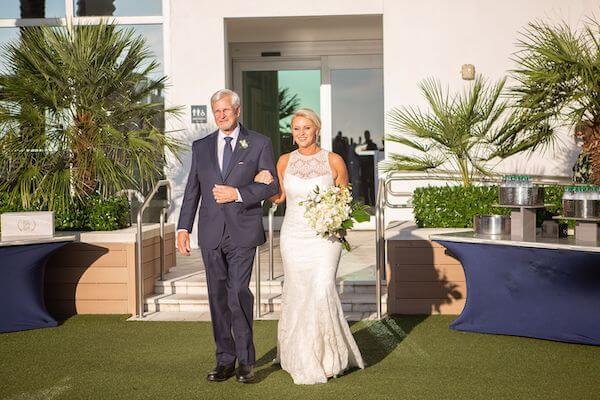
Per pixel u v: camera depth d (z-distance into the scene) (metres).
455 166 9.10
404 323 6.19
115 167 7.19
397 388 4.42
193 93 9.55
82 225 6.97
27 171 6.96
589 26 9.08
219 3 9.53
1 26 9.55
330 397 4.27
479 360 5.03
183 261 8.60
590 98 6.18
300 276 4.75
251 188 4.46
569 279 5.32
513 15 9.23
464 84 9.32
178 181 9.52
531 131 7.16
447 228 6.82
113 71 7.58
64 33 7.71
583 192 5.40
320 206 4.64
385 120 9.41
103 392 4.46
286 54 11.38
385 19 9.38
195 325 6.27
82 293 6.76
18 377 4.81
